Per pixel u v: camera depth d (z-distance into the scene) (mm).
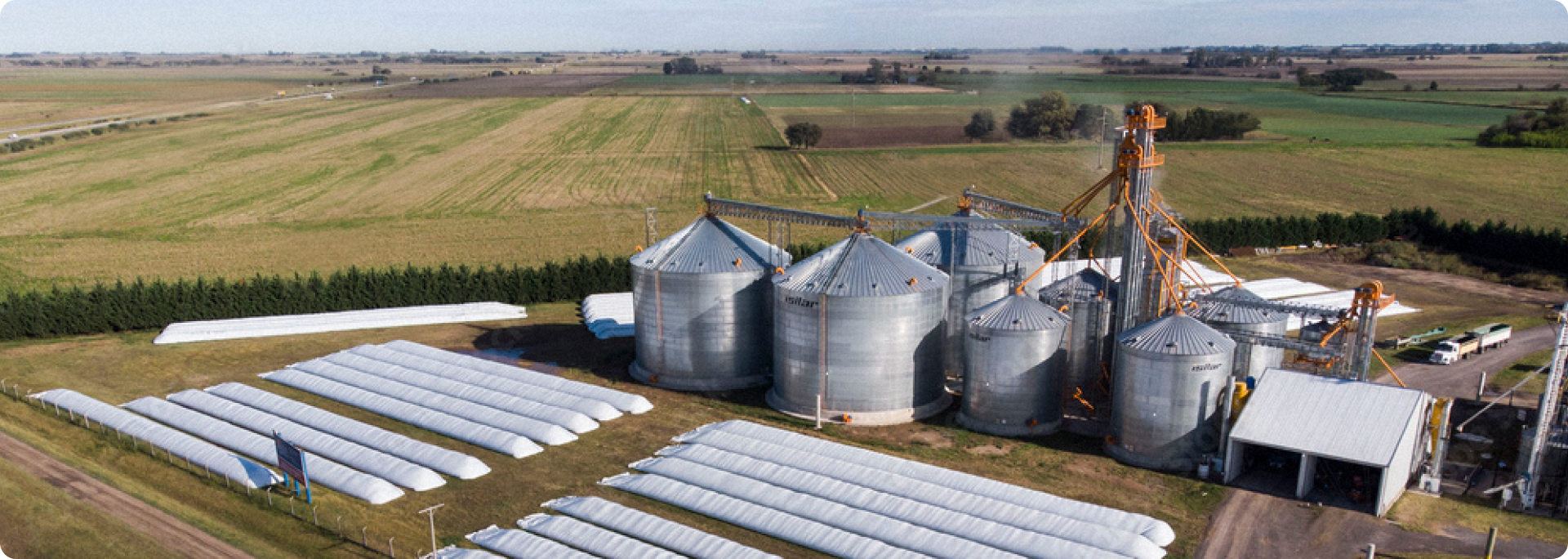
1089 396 63906
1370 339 55656
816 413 64438
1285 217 118688
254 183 167500
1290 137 199875
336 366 75188
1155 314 60719
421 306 93562
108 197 155125
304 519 50469
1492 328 79312
